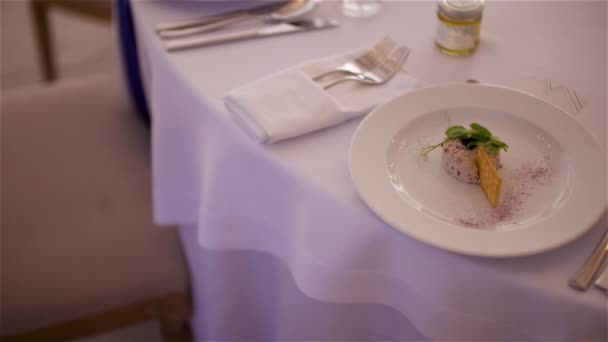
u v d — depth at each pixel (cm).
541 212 67
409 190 71
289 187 75
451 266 65
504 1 106
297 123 76
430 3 106
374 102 82
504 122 79
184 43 94
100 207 119
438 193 71
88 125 137
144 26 100
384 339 92
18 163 126
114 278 109
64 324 109
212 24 99
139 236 115
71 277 108
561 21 100
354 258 74
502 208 68
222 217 92
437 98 81
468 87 81
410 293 75
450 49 92
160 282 112
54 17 276
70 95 144
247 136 78
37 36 169
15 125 135
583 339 64
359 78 87
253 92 81
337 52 94
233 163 83
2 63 253
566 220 64
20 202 118
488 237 63
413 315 78
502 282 63
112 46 263
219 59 92
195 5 105
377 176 70
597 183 68
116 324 114
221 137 82
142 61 125
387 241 69
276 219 84
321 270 79
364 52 91
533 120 77
